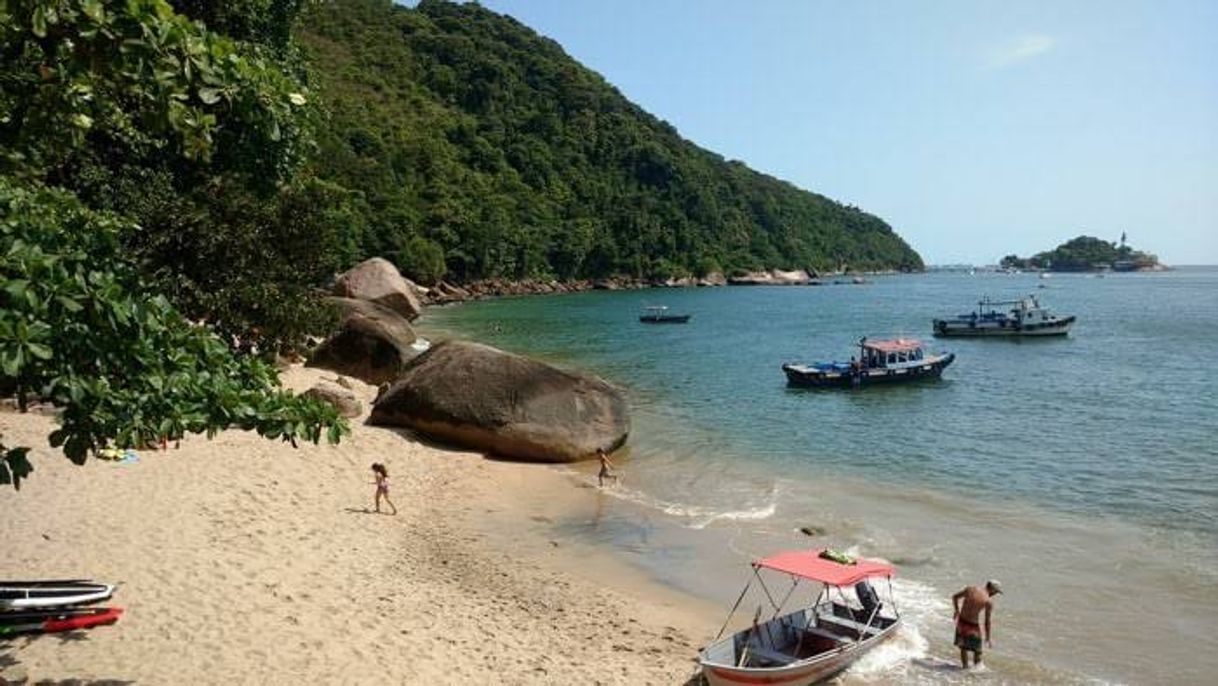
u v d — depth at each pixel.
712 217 164.75
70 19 5.98
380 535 17.48
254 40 30.20
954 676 12.61
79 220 7.89
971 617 12.78
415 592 14.56
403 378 27.42
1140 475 24.03
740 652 12.64
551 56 180.25
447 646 12.45
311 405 8.11
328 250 29.91
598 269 142.25
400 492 20.75
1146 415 33.12
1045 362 49.56
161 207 23.17
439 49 159.50
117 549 14.13
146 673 10.36
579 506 20.91
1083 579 16.19
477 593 14.97
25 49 7.20
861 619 14.24
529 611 14.38
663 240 151.75
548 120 155.75
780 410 34.62
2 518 14.85
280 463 20.80
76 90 7.38
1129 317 82.44
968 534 18.89
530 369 26.06
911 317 85.62
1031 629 14.07
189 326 7.98
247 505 17.59
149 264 21.36
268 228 26.17
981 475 24.25
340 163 100.94
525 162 144.75
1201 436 29.03
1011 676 12.59
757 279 159.38
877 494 22.30
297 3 33.41
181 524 15.77
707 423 31.86
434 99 148.75
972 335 63.50
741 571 16.78
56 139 7.98
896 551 17.75
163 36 6.09
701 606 15.12
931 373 42.31
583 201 148.75
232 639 11.57
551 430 24.91
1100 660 13.03
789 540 18.52
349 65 144.38
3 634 10.88
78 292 6.53
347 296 58.03
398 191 112.44
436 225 114.19
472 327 70.12
